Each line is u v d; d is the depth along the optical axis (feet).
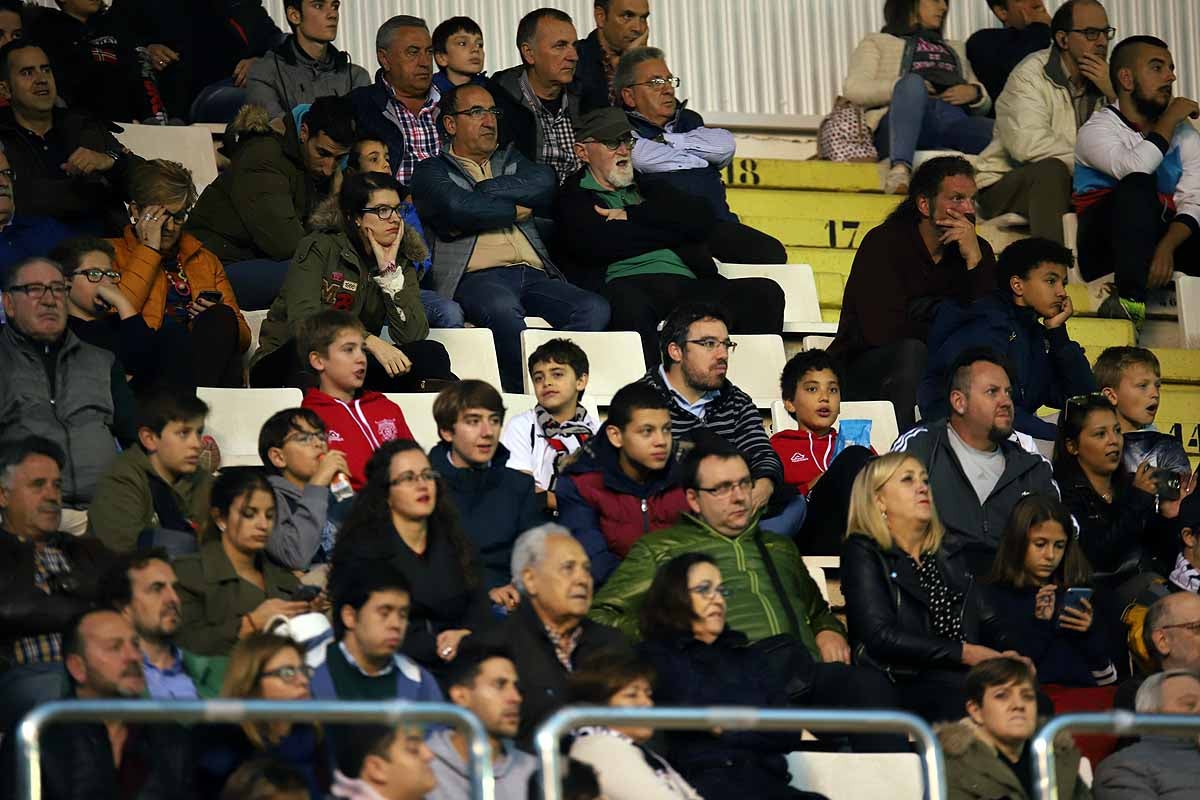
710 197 110.63
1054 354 98.73
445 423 77.36
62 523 76.74
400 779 56.49
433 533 70.95
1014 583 78.33
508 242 101.76
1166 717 58.03
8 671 62.85
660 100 111.14
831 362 90.38
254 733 56.95
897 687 73.46
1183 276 117.80
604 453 79.05
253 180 97.35
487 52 133.18
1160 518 87.25
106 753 55.62
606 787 58.90
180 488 74.74
